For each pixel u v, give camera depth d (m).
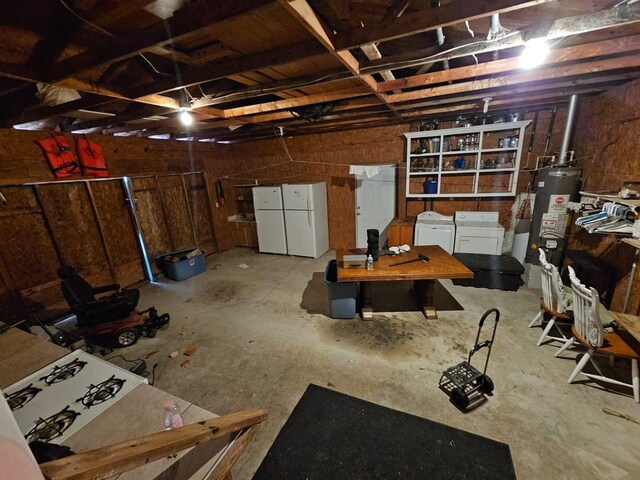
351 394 2.15
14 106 2.82
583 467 1.57
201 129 4.46
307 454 1.72
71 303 2.76
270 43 1.77
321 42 1.54
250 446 1.79
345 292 3.12
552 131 3.90
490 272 3.73
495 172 4.32
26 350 1.75
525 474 1.55
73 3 1.34
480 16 1.35
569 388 2.10
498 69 2.20
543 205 3.54
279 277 4.61
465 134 4.23
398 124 4.77
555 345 2.58
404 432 1.83
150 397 1.34
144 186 4.59
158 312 3.62
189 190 5.45
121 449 0.74
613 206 2.40
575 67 2.33
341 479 1.58
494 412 1.94
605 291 2.86
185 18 1.35
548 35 1.53
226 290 4.21
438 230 4.22
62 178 3.54
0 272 3.07
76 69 1.69
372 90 2.58
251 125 4.38
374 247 3.13
